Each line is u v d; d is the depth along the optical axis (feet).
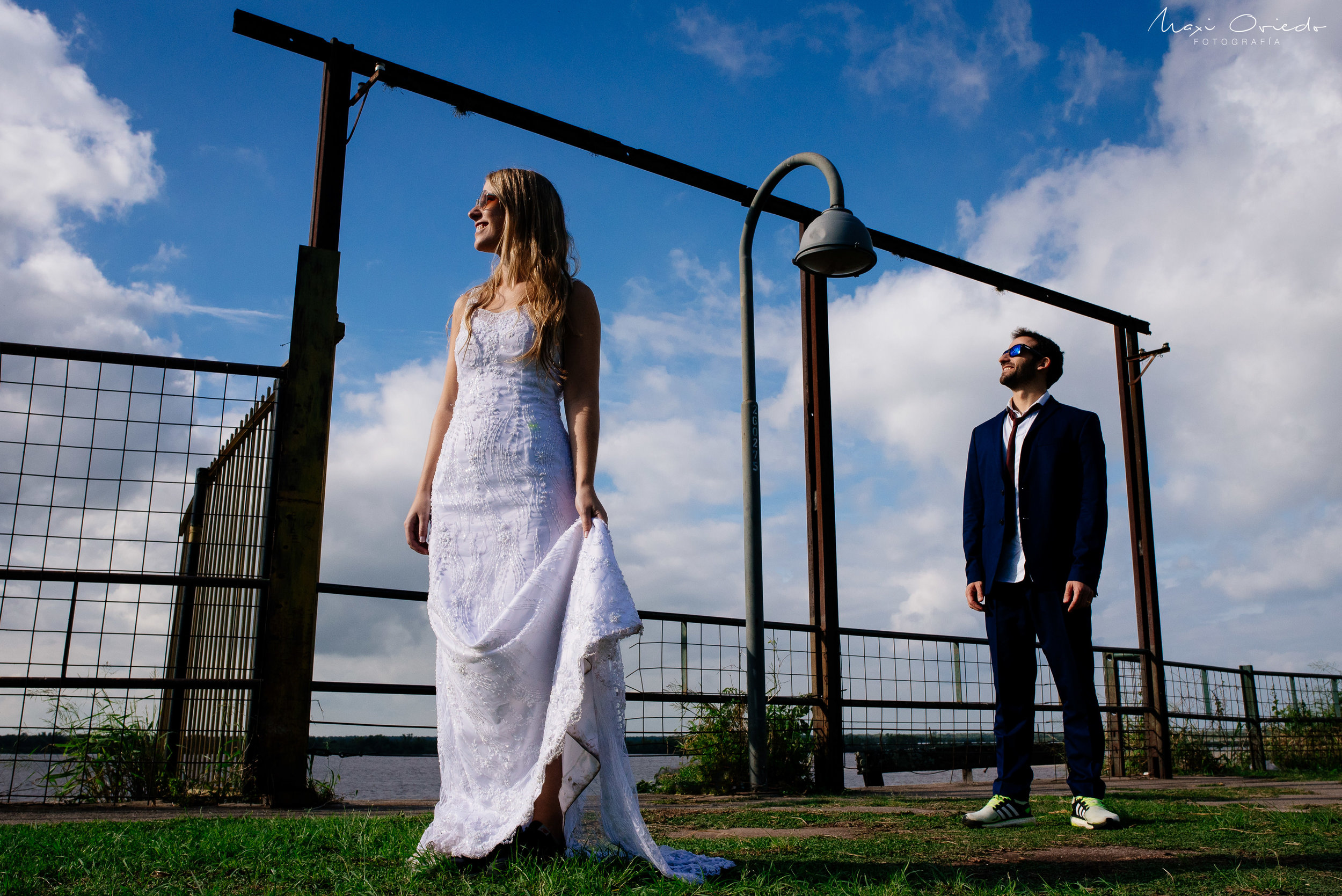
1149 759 26.71
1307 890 6.14
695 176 20.94
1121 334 29.07
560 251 7.59
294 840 7.27
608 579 6.38
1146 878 6.68
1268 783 22.95
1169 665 27.43
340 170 15.53
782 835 9.43
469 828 6.40
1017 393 11.57
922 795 17.13
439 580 7.00
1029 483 11.10
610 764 6.53
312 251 14.62
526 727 6.54
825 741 19.56
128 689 12.57
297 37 15.75
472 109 17.83
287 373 14.10
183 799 12.79
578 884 5.47
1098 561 10.66
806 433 21.79
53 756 12.62
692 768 18.19
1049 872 6.93
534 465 6.93
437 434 7.75
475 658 6.50
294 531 13.65
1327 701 32.55
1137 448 28.32
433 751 14.43
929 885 6.28
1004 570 11.22
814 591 20.70
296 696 13.25
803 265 17.88
